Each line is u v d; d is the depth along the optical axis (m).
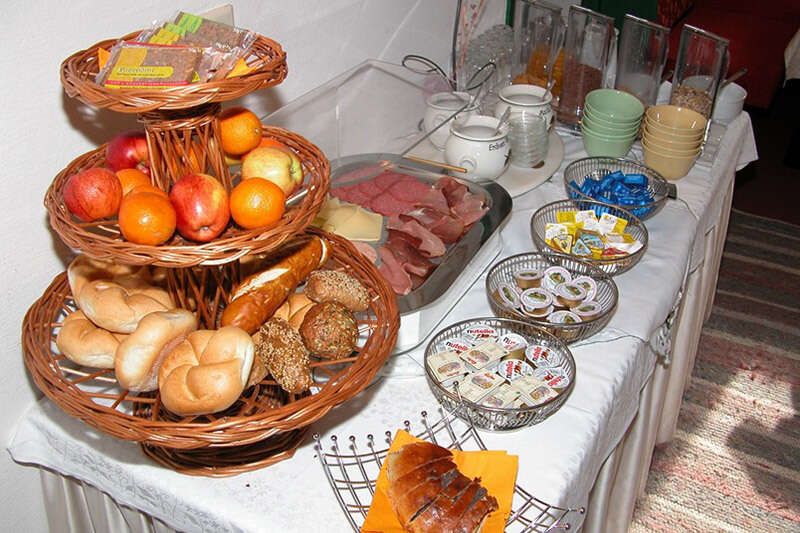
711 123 1.55
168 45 0.76
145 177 0.78
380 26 1.51
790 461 1.78
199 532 0.84
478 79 1.71
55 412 0.95
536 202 1.36
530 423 0.90
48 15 0.86
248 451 0.85
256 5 1.17
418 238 1.09
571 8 1.59
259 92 1.25
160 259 0.67
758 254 2.59
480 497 0.75
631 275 1.20
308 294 0.88
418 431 0.90
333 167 1.32
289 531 0.78
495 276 1.14
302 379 0.78
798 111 3.54
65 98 0.91
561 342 0.98
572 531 0.92
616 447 1.12
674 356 1.59
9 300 0.93
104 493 0.98
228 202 0.72
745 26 3.17
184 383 0.72
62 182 0.78
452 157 1.33
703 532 1.59
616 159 1.46
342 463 0.85
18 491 1.05
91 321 0.81
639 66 1.62
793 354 2.13
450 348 0.98
